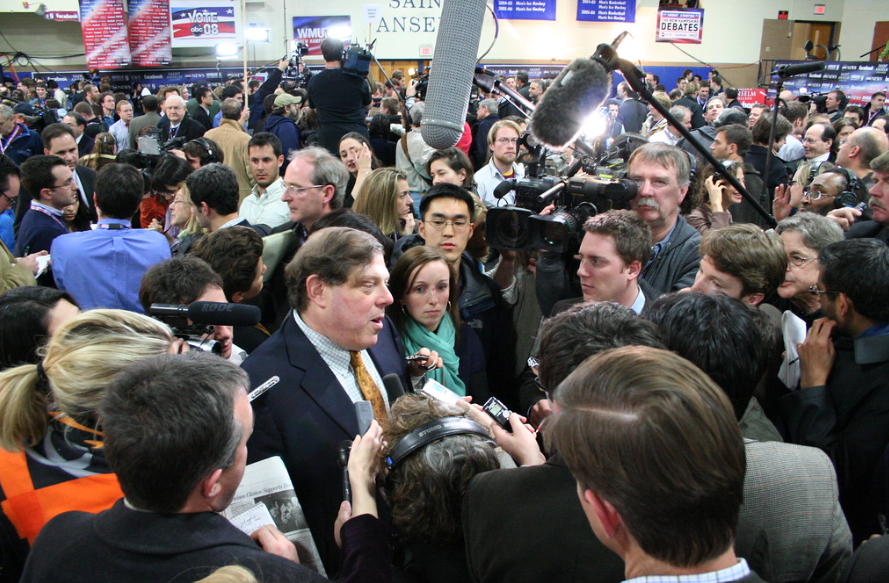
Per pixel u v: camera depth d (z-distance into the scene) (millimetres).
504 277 2496
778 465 1178
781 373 1812
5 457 1219
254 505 1267
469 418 1401
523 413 2141
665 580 749
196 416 933
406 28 12469
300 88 7688
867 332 1588
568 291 2104
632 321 1197
